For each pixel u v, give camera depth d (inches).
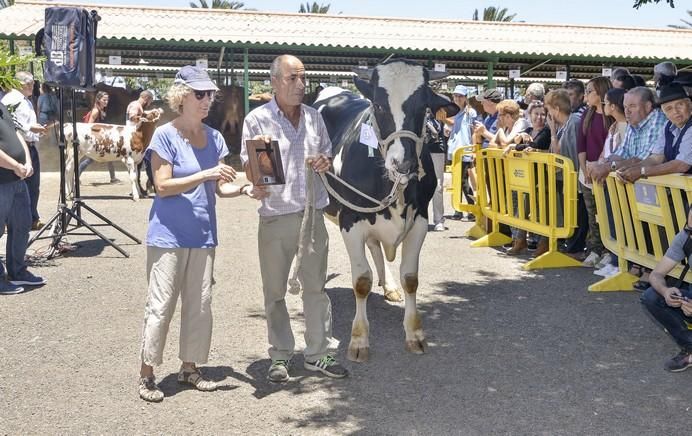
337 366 197.9
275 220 190.2
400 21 875.4
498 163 372.5
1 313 257.1
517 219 359.6
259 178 178.2
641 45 871.7
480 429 165.9
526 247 368.8
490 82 824.3
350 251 213.9
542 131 365.4
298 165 190.1
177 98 179.3
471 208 408.8
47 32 323.3
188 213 180.9
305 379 197.2
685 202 240.7
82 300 274.1
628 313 256.4
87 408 178.2
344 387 191.2
